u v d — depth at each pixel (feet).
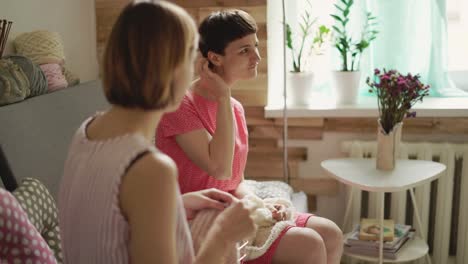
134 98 3.30
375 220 9.14
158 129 6.79
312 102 10.30
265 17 9.73
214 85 6.52
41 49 7.82
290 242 6.52
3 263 4.39
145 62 3.24
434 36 9.76
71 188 3.56
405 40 9.85
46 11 8.88
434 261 9.87
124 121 3.45
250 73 6.77
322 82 10.57
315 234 6.59
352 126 9.91
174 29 3.29
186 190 6.82
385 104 8.46
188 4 9.84
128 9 3.34
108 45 3.37
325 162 8.84
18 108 6.31
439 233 9.70
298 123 10.05
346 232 10.03
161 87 3.28
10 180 5.86
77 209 3.50
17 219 4.45
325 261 6.62
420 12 9.80
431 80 10.03
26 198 5.53
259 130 10.13
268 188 8.86
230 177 6.60
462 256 9.71
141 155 3.27
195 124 6.60
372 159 8.94
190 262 3.68
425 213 9.70
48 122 6.70
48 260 4.59
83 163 3.49
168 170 3.24
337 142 10.06
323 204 10.35
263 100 10.00
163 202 3.21
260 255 6.52
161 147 6.79
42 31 8.02
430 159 9.49
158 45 3.24
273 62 10.38
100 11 10.21
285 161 9.78
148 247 3.21
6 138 5.96
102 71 3.43
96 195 3.35
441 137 9.77
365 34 9.86
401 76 8.17
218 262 3.89
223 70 6.74
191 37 3.41
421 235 9.15
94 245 3.42
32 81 6.96
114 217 3.28
